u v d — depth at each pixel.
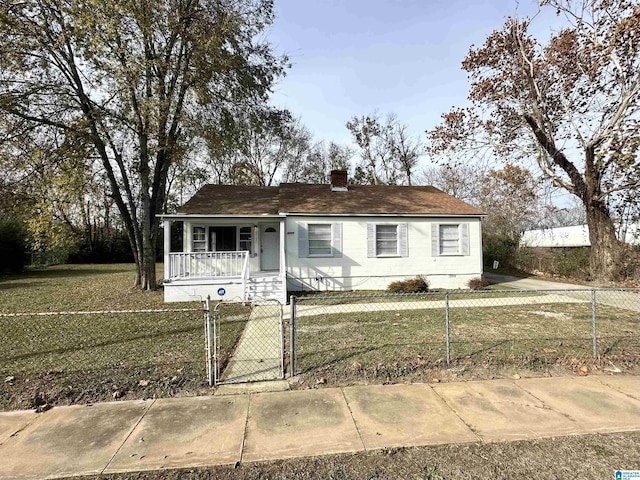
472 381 4.40
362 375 4.59
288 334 6.67
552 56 14.63
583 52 13.18
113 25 10.09
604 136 12.84
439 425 3.34
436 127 17.20
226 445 3.05
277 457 2.87
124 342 6.25
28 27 10.59
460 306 9.60
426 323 7.46
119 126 12.06
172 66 11.91
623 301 10.22
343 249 13.22
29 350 5.76
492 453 2.90
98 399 4.01
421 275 13.70
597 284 13.52
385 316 8.30
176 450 2.98
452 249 14.13
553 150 14.55
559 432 3.20
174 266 11.38
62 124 11.59
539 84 14.88
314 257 13.01
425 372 4.68
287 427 3.34
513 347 5.54
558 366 4.86
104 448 3.03
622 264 13.46
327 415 3.57
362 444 3.04
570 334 6.39
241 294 11.05
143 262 13.51
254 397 4.02
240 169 29.41
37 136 11.81
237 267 12.09
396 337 6.29
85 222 30.58
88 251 31.58
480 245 14.21
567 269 16.11
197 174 18.19
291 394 4.09
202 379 4.51
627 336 6.18
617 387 4.18
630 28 11.34
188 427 3.37
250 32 14.12
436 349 5.53
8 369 4.85
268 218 12.12
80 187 12.72
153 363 5.07
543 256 17.86
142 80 11.16
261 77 15.05
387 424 3.37
